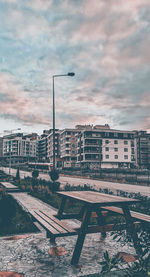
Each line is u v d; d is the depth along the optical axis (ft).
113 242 16.58
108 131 271.49
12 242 16.62
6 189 49.47
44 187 52.85
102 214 18.15
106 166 263.70
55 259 13.50
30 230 19.58
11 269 12.07
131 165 270.46
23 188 52.03
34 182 51.70
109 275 8.29
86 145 263.29
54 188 46.91
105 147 266.98
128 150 274.57
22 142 497.05
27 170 232.94
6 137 524.52
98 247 15.55
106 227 14.57
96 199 14.44
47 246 15.78
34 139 533.96
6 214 24.03
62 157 336.29
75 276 11.21
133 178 110.22
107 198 15.08
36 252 14.65
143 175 144.87
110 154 267.39
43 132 491.31
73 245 16.02
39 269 12.07
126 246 15.72
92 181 107.14
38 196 40.34
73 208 29.32
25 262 13.04
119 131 274.77
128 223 14.21
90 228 14.20
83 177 137.08
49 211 27.43
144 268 8.92
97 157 264.93
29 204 32.86
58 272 11.70
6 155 510.58
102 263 9.50
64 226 14.20
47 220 15.96
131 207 27.14
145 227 13.51
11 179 88.48
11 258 13.65
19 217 23.89
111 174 150.10
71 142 323.37
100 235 18.35
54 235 12.55
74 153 322.55
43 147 476.95
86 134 265.75
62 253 14.44
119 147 271.69
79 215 18.74
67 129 323.37
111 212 18.37
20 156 487.61
